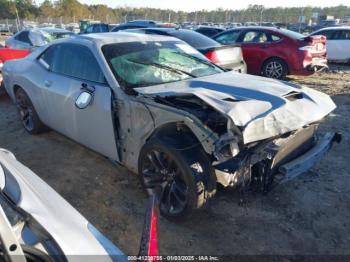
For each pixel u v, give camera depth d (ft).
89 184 12.47
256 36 32.22
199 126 9.04
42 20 167.94
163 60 13.01
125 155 11.53
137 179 12.73
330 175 13.19
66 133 14.19
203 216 10.56
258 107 9.26
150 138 10.55
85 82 12.39
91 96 11.75
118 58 12.21
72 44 13.60
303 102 10.33
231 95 10.08
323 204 11.27
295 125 9.21
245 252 9.18
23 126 17.78
